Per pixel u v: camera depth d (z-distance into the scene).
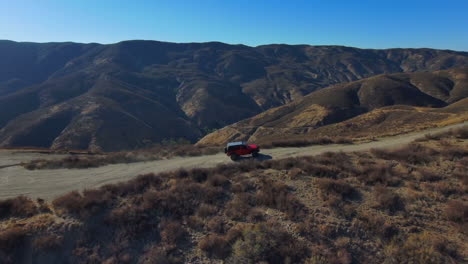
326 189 13.16
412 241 9.98
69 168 21.02
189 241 10.99
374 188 13.27
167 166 20.56
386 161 16.62
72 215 11.90
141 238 11.22
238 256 9.98
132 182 14.81
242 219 11.86
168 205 12.70
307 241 10.53
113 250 10.63
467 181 13.08
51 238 10.65
